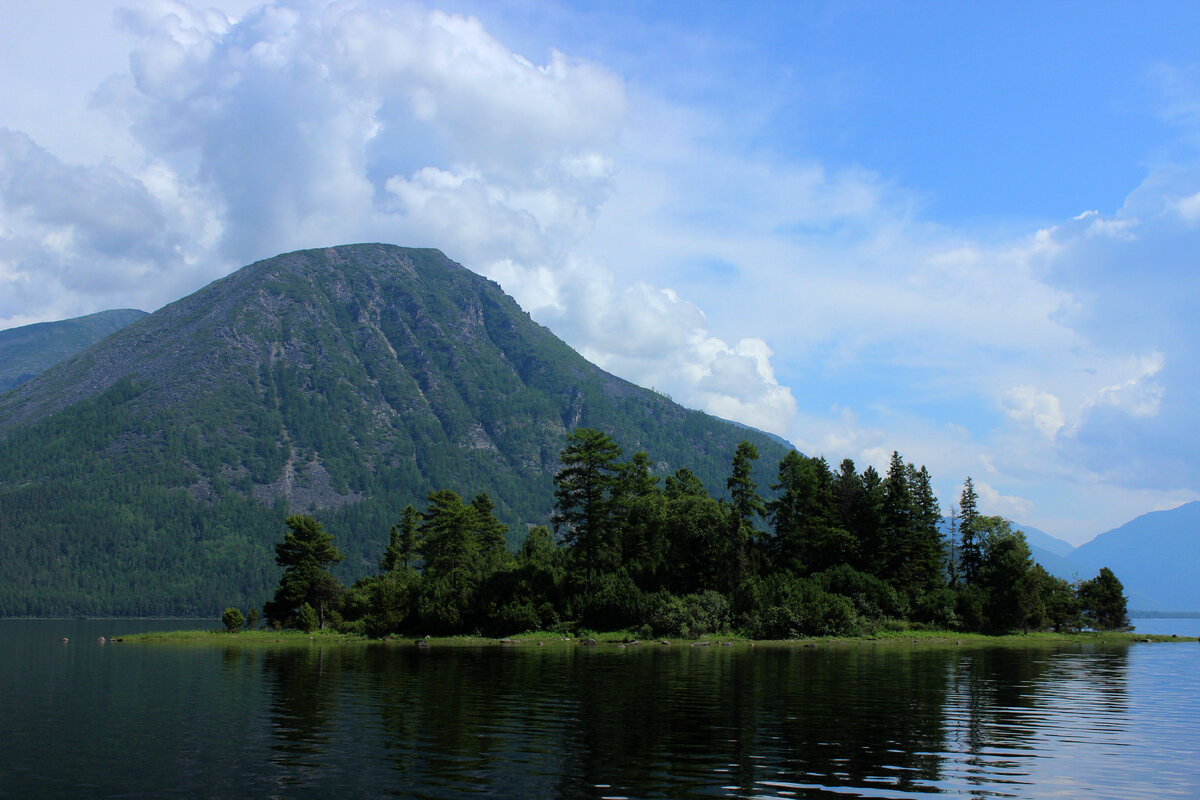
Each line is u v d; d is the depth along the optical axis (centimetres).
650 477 13400
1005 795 2586
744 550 11769
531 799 2428
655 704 4303
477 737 3341
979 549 14600
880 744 3288
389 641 10212
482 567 11962
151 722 3756
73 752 3077
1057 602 14538
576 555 11612
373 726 3609
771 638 10319
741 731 3516
